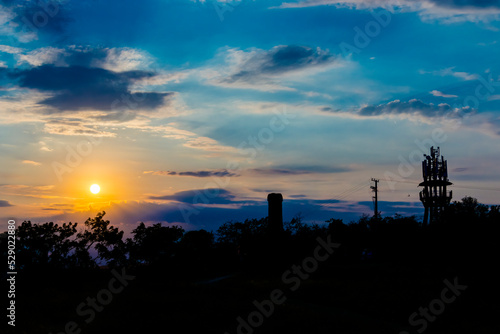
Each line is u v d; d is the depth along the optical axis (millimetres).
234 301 35094
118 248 58438
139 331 27250
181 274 59188
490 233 48562
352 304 33219
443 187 62062
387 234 61688
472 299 32969
